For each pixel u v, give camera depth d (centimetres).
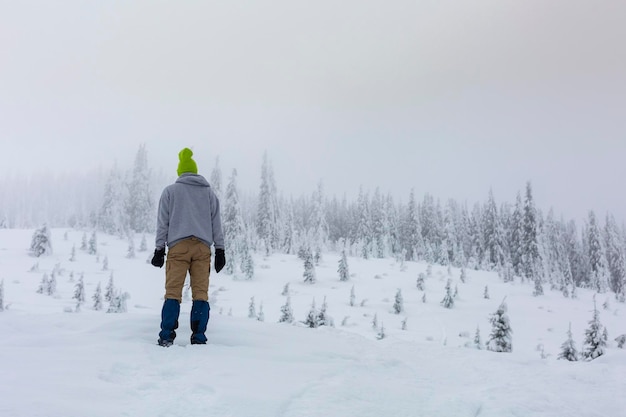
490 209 6831
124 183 6612
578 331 2789
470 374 346
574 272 7912
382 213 7488
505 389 301
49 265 3559
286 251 6569
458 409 254
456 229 7738
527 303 3681
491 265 6391
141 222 6269
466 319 2875
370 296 3369
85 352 308
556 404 273
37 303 2227
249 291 3394
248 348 359
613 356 416
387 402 257
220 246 414
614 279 7156
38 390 221
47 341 345
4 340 341
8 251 3966
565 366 383
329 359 355
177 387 254
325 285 3722
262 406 229
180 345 375
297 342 402
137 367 290
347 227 9825
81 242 4891
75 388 233
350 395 259
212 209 413
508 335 1703
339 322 2577
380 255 7012
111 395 233
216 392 243
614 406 280
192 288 388
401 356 392
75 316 454
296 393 256
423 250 7106
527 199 6172
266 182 6531
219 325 434
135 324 419
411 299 3375
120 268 3753
